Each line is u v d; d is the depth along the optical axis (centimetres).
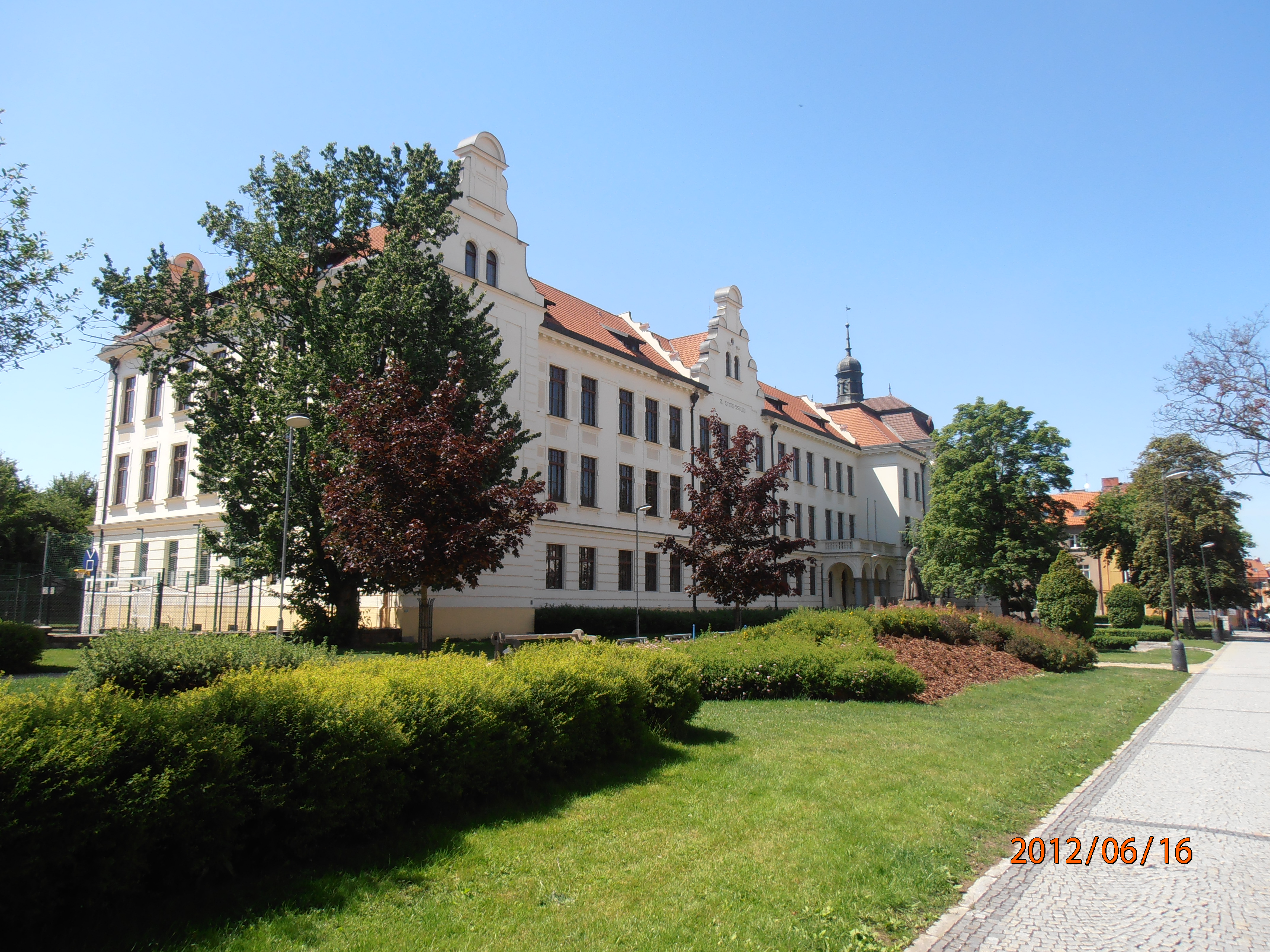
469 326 2164
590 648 974
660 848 578
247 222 2248
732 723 1130
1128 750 1048
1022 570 4066
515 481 1900
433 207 2177
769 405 4944
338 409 1336
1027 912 490
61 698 455
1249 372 2350
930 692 1476
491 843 579
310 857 526
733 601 2386
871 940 436
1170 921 478
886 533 5834
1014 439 4247
